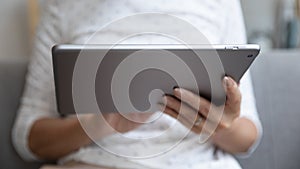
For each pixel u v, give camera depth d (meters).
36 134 0.86
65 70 0.58
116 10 0.83
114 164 0.80
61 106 0.64
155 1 0.83
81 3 0.88
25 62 1.01
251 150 0.87
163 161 0.78
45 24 0.93
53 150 0.87
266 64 1.02
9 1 1.39
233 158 0.86
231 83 0.62
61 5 0.91
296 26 1.57
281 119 1.00
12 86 0.97
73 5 0.89
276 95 1.01
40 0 1.39
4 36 1.41
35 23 1.39
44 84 0.89
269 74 1.01
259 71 1.01
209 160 0.81
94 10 0.85
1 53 1.42
